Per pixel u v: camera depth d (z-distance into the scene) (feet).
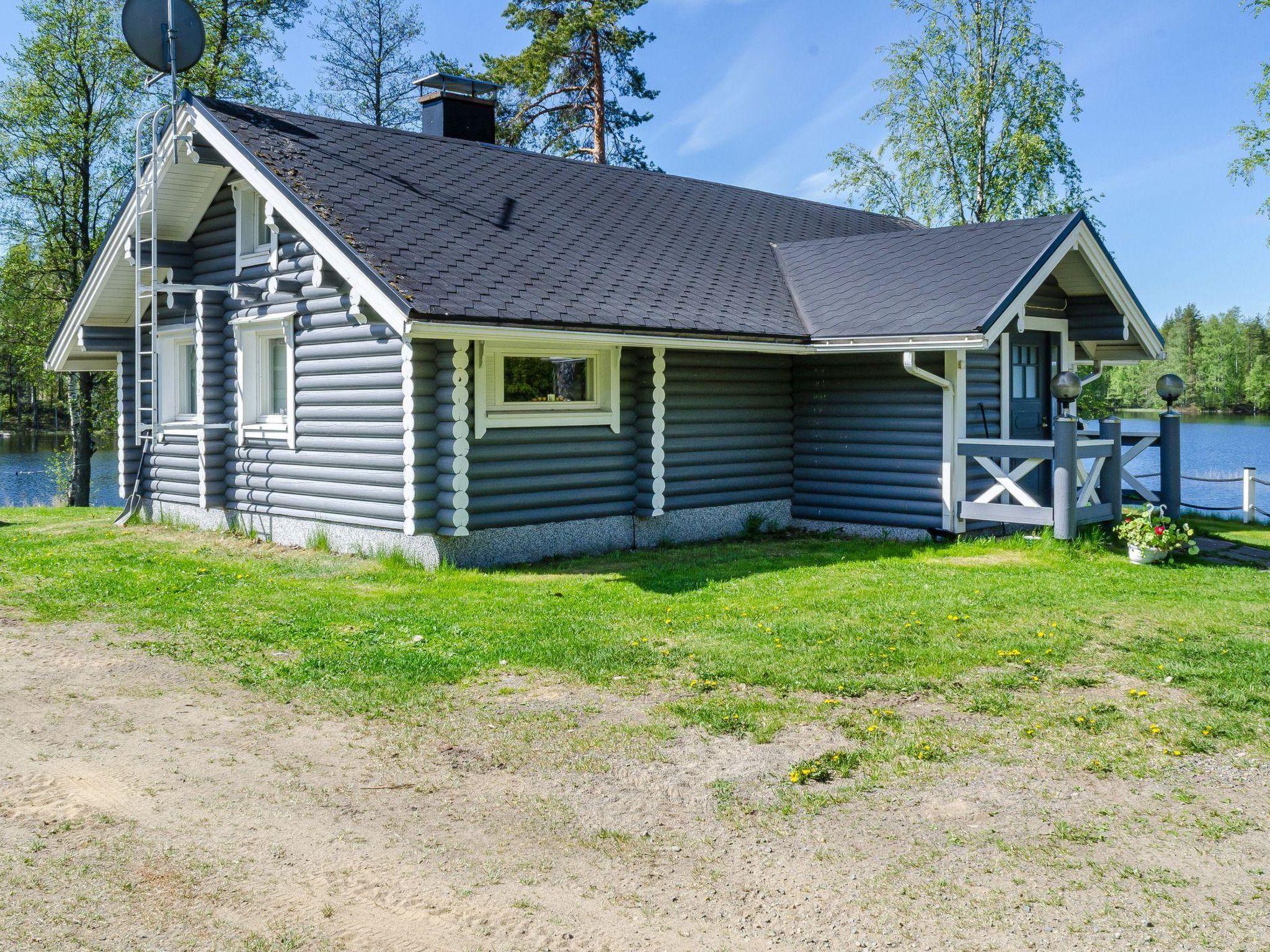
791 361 44.27
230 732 17.95
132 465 48.08
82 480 80.38
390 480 33.68
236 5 84.64
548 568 33.73
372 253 31.99
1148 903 12.21
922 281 41.37
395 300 29.73
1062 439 35.70
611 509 37.88
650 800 15.15
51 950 11.01
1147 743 17.40
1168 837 13.93
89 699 19.80
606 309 35.04
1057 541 35.99
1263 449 106.01
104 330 46.47
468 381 32.73
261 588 30.17
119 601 28.43
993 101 83.41
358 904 12.16
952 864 13.19
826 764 16.37
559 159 49.88
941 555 36.01
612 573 32.76
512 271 35.09
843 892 12.50
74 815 14.46
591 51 93.61
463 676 21.16
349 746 17.26
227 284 41.65
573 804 15.02
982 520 40.52
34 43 77.30
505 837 13.96
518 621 25.64
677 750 17.06
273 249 38.14
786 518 44.37
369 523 34.88
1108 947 11.28
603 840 13.88
